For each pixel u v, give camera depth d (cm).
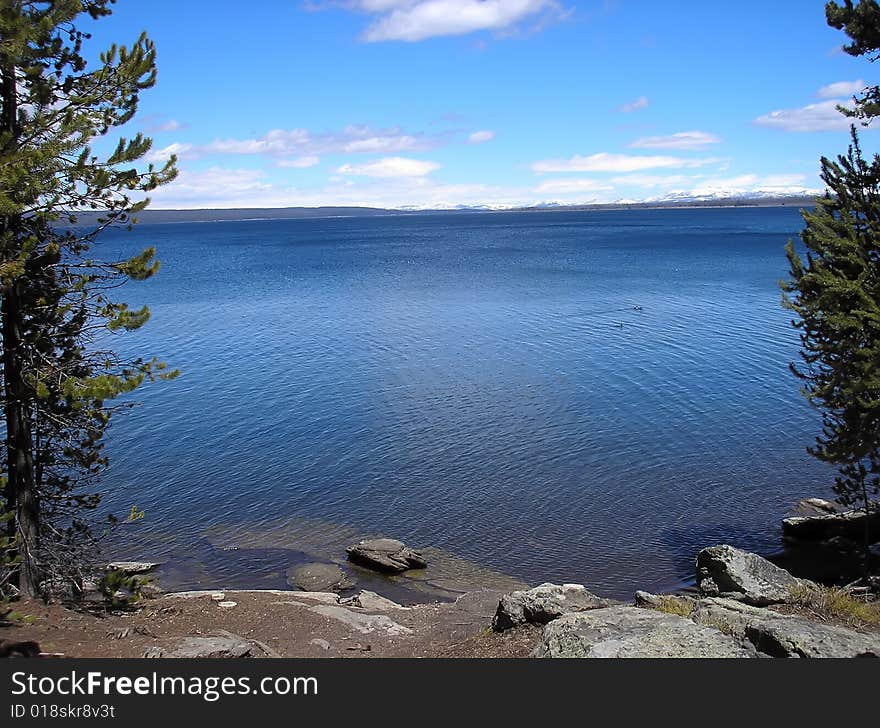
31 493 1484
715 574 1850
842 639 1048
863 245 1844
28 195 1277
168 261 13575
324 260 13612
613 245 16062
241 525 2566
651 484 2834
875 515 2373
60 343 1483
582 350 5159
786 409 3684
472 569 2247
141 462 3150
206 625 1570
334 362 4938
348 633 1563
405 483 2889
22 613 1363
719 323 6072
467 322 6438
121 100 1483
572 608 1375
